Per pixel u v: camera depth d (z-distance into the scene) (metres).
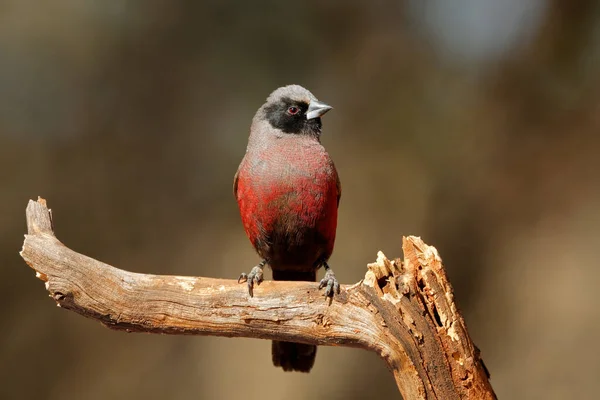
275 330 6.61
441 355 6.13
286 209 7.82
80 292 6.61
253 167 7.91
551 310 14.41
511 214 15.07
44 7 14.80
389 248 14.84
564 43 15.24
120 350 14.48
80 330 14.39
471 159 15.23
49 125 15.03
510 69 15.51
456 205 15.06
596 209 14.88
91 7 14.94
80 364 14.29
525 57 15.51
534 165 15.16
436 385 6.13
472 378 6.10
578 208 14.95
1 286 14.21
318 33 15.53
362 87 15.62
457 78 15.59
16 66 14.95
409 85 15.57
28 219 6.77
